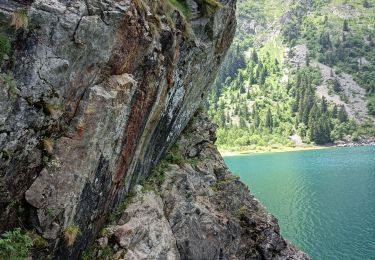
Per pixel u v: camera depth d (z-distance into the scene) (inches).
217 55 1156.5
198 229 955.3
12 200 519.2
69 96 569.6
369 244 2048.5
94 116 597.9
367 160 5782.5
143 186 879.7
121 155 715.4
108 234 732.0
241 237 1099.3
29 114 512.4
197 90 1113.4
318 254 1963.6
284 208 2903.5
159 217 850.8
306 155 7362.2
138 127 750.5
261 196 3363.7
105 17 581.6
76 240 623.8
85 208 633.6
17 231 515.8
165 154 1027.3
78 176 585.6
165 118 908.6
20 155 514.9
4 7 488.4
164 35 743.1
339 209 2783.0
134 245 762.8
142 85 717.3
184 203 947.3
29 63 507.2
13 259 505.4
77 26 545.6
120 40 617.9
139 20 657.6
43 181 553.0
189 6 930.7
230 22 1129.4
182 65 893.8
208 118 1283.2
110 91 617.3
